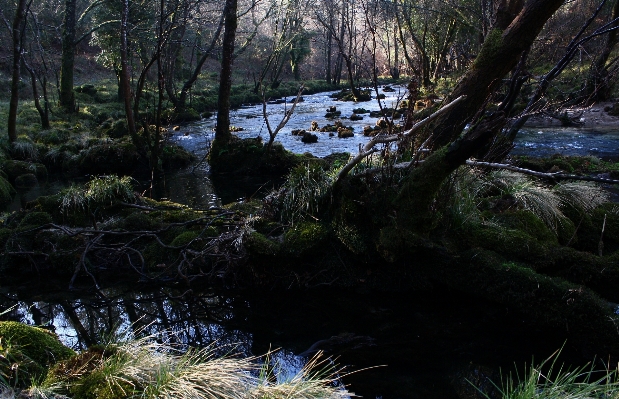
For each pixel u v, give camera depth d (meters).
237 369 3.34
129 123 12.59
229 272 5.79
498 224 5.56
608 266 4.74
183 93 20.77
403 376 3.93
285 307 5.26
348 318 4.95
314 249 5.59
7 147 12.65
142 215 6.71
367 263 5.44
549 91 12.34
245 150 11.81
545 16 6.16
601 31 7.54
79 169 12.60
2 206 9.68
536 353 4.23
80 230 6.40
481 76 6.46
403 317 4.92
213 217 6.39
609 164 10.05
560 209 6.21
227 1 11.47
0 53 23.89
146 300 5.53
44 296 5.68
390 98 25.91
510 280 4.72
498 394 3.68
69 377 2.97
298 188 6.11
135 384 2.93
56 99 21.92
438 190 5.09
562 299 4.39
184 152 13.26
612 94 18.53
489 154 6.66
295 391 3.11
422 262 5.24
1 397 2.64
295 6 14.95
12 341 3.16
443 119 6.54
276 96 31.06
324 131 16.33
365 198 5.38
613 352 4.04
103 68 31.94
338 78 39.56
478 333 4.57
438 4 15.78
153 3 15.97
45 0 22.62
